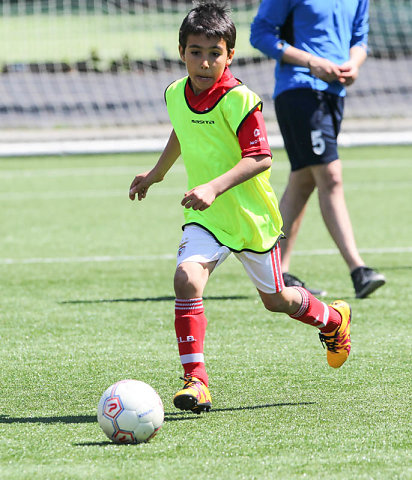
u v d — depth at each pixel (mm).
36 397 12500
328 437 10398
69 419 11328
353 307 19031
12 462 9492
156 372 13969
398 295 20250
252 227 11969
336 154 20219
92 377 13641
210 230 11891
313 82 19969
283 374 13734
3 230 30938
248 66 88875
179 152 13133
